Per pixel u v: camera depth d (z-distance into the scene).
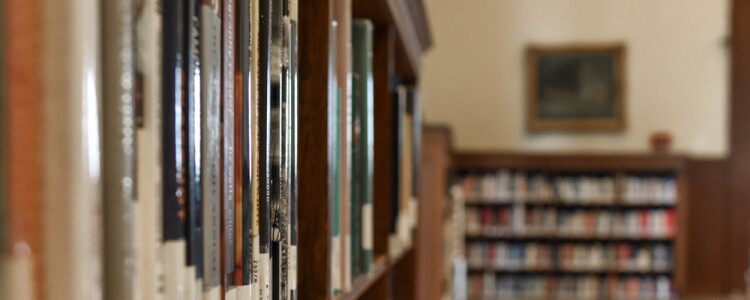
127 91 0.38
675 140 7.25
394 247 1.43
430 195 3.46
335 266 0.93
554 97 7.41
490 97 7.48
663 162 6.64
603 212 6.98
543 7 7.42
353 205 1.09
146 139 0.41
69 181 0.34
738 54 7.11
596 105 7.34
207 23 0.48
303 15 0.86
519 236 7.07
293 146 0.75
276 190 0.68
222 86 0.51
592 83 7.34
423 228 3.44
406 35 1.65
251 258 0.58
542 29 7.43
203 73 0.48
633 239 7.03
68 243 0.34
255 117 0.60
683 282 6.70
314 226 0.87
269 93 0.64
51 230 0.34
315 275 0.87
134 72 0.39
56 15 0.34
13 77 0.33
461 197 6.24
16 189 0.33
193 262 0.46
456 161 6.94
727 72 7.14
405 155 1.61
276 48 0.67
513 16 7.46
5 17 0.33
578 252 7.00
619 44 7.27
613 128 7.29
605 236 6.94
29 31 0.33
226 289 0.52
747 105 7.11
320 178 0.87
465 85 7.51
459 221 5.81
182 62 0.44
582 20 7.38
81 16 0.35
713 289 7.25
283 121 0.70
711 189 7.22
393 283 1.89
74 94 0.34
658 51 7.26
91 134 0.36
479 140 7.50
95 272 0.36
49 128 0.34
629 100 7.33
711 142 7.21
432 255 3.42
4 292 0.33
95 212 0.36
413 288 1.90
